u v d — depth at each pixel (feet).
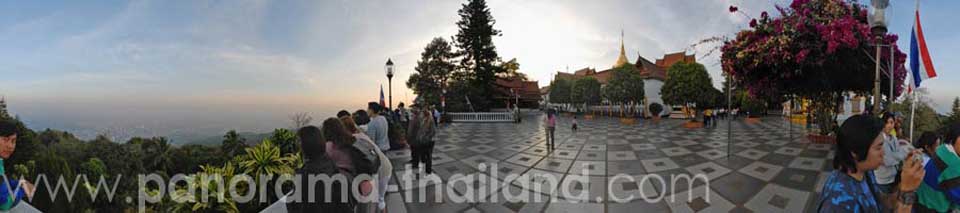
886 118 10.14
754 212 11.89
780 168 18.08
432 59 91.97
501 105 116.06
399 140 28.60
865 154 4.09
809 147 25.13
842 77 21.74
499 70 91.15
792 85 23.15
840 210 4.16
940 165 6.59
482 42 88.12
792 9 19.56
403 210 12.73
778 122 63.26
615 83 87.35
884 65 18.39
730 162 20.36
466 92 87.35
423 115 18.71
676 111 95.04
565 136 39.22
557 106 180.96
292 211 7.56
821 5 18.74
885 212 4.75
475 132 46.19
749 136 35.81
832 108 28.43
